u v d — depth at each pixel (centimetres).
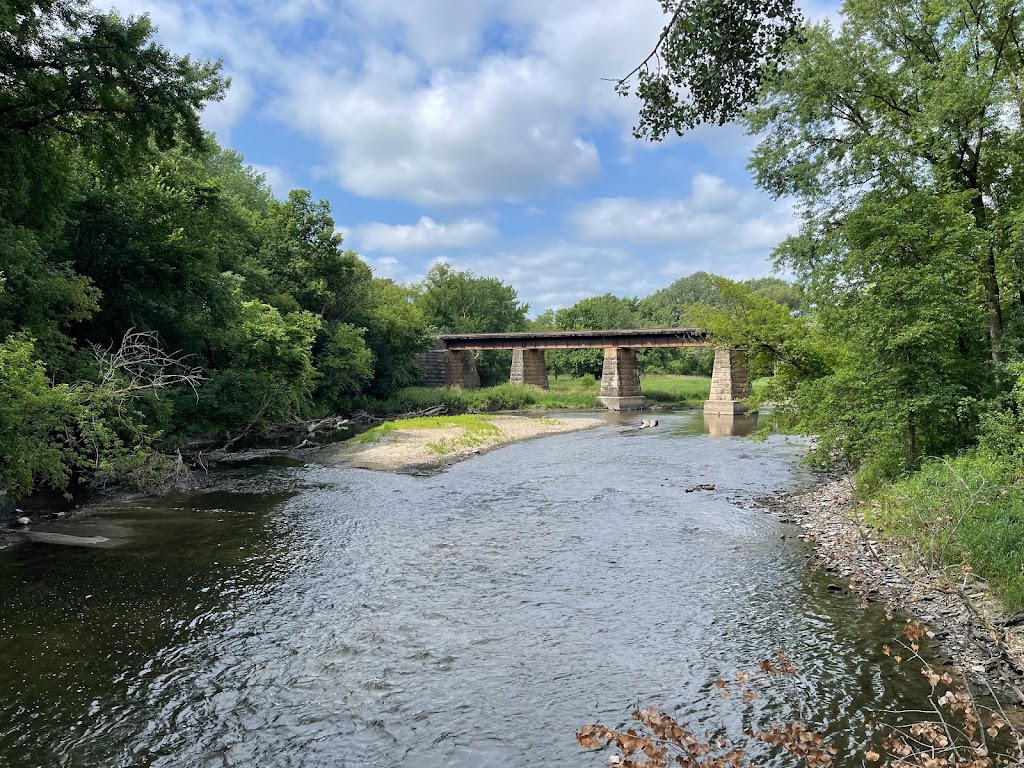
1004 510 984
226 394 2684
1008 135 1572
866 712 661
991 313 1521
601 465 2414
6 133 1507
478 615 933
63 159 1692
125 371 2030
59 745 613
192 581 1078
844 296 1553
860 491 1639
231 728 645
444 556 1225
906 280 1362
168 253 2272
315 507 1664
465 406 5459
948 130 1580
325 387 4350
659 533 1397
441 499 1772
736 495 1827
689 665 775
